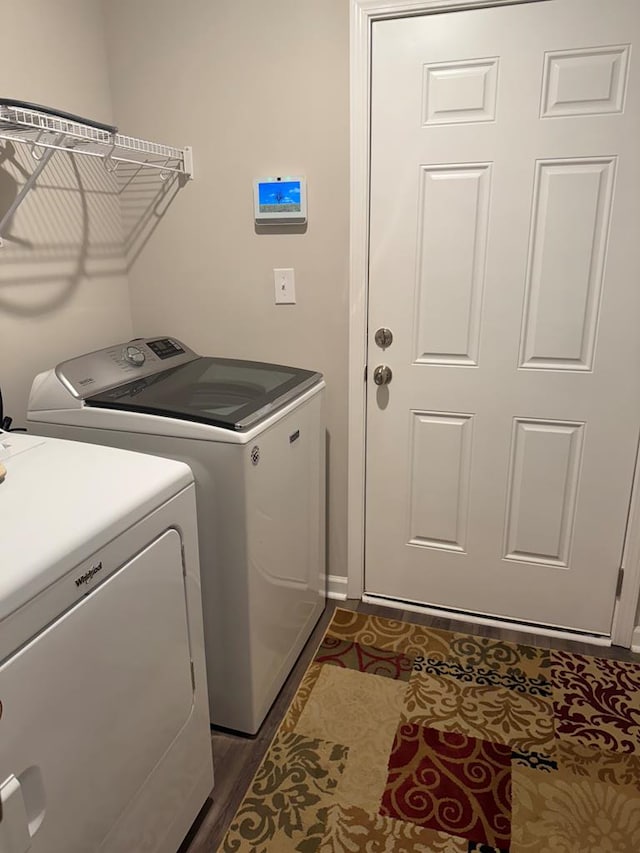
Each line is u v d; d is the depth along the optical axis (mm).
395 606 2250
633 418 1837
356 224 1907
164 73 1979
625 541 1938
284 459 1668
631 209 1695
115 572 1006
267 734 1665
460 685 1837
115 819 1074
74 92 1879
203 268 2117
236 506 1444
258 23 1851
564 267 1791
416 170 1833
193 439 1437
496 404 1955
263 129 1931
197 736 1349
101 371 1690
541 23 1638
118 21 1979
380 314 1985
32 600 827
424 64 1745
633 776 1520
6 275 1676
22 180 1686
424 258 1899
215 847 1356
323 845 1354
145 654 1116
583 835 1369
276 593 1695
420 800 1458
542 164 1734
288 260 2020
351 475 2148
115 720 1043
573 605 2059
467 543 2117
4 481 1099
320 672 1899
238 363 2012
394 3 1708
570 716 1712
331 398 2111
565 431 1916
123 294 2201
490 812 1425
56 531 916
